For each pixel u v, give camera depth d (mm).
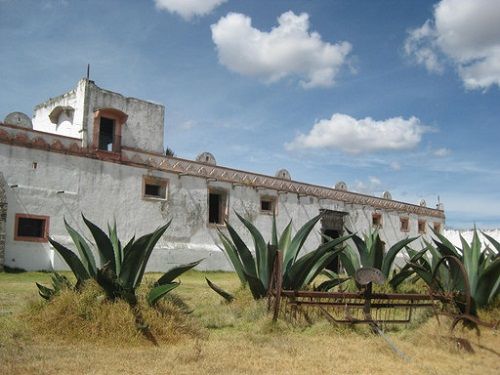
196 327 7246
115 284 6840
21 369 5008
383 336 7195
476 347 7102
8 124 17000
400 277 10859
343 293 7938
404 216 34281
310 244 27438
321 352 6410
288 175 26984
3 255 16125
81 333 6336
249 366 5582
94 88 19781
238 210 24250
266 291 8984
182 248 21484
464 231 36688
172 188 21656
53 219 17781
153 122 21859
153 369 5234
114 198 19625
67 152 18422
